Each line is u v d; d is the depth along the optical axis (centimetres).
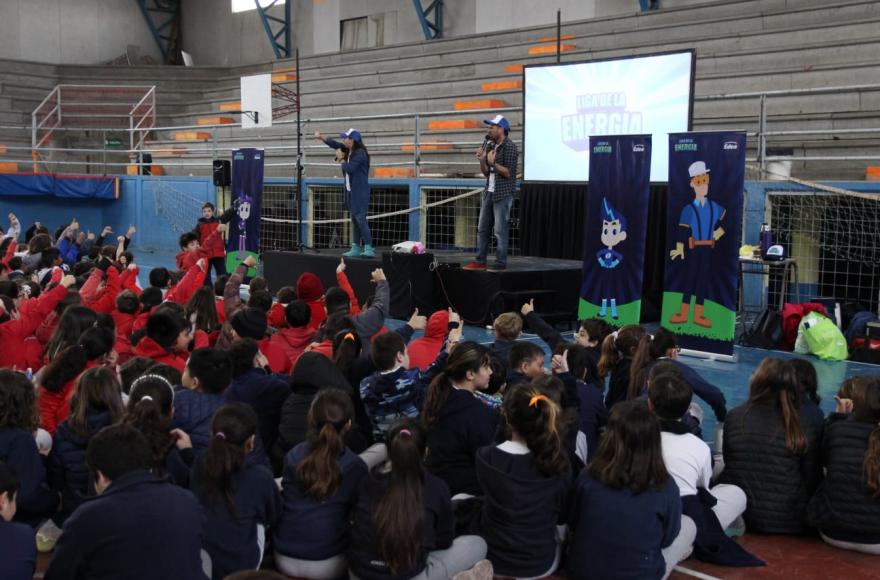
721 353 854
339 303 650
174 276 934
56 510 412
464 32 2166
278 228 1770
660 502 360
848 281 1038
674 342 522
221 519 343
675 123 1072
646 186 863
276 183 1750
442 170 1670
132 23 2839
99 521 280
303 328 626
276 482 386
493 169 1021
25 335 607
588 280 916
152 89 2281
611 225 891
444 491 358
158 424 365
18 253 1198
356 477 372
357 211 1177
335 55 2328
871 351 880
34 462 390
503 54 1944
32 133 2259
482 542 376
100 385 400
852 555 423
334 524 368
